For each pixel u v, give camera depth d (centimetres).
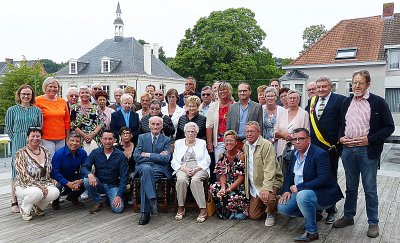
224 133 504
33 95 493
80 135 541
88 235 407
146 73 3366
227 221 459
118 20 3556
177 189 464
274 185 443
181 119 532
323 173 394
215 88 650
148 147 498
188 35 3081
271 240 394
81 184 503
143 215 447
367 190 399
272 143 490
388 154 1195
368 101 388
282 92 582
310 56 2078
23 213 457
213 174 516
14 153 482
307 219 387
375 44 1941
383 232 416
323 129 428
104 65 3362
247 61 2892
